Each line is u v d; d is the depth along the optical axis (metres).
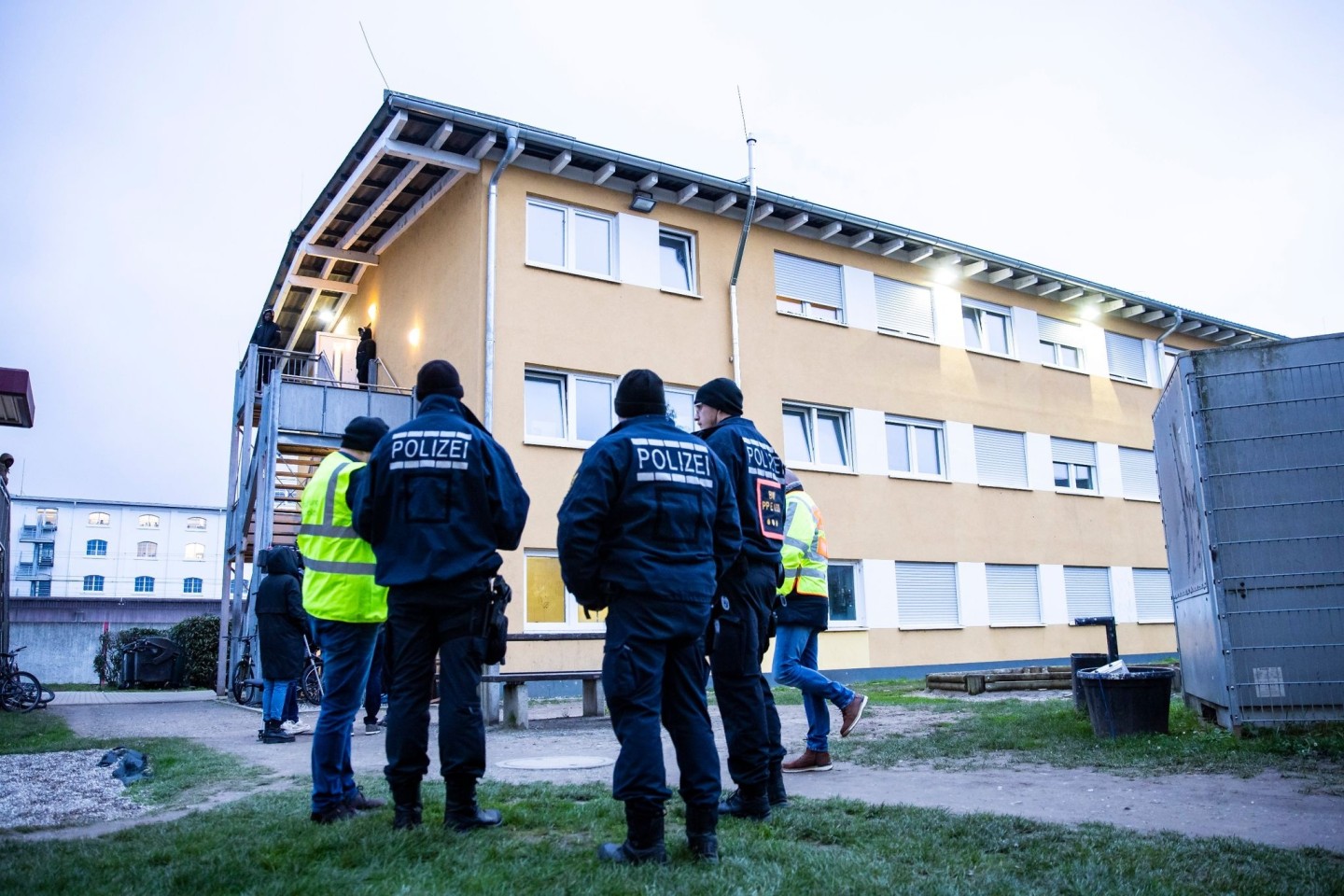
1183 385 7.80
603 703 11.58
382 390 16.28
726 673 4.50
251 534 17.16
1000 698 12.27
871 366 20.80
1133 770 5.99
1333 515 7.19
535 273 16.58
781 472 4.91
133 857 3.81
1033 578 22.88
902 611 20.44
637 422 4.05
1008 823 4.30
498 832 4.16
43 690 14.69
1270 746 6.56
